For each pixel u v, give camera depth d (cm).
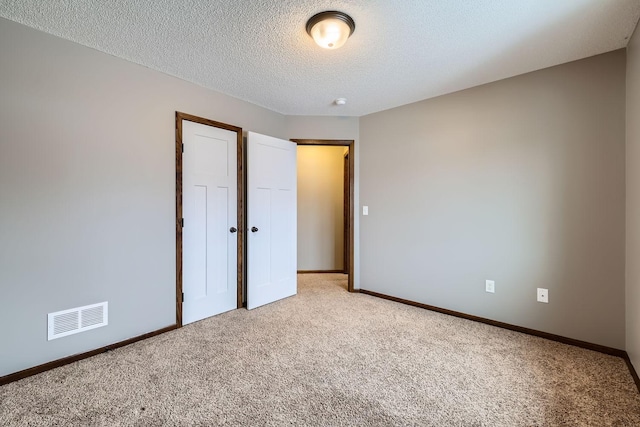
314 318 276
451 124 285
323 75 249
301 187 494
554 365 193
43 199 185
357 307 308
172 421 140
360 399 158
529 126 241
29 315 180
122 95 220
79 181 199
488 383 173
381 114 340
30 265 180
